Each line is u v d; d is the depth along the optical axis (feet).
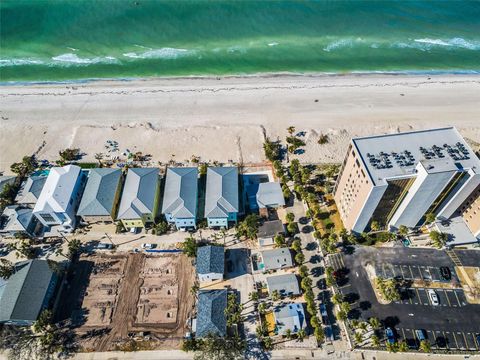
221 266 406.82
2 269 397.39
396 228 450.71
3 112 618.85
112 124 600.39
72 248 426.51
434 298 396.16
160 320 385.29
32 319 372.79
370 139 431.84
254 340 371.15
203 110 628.69
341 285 409.49
